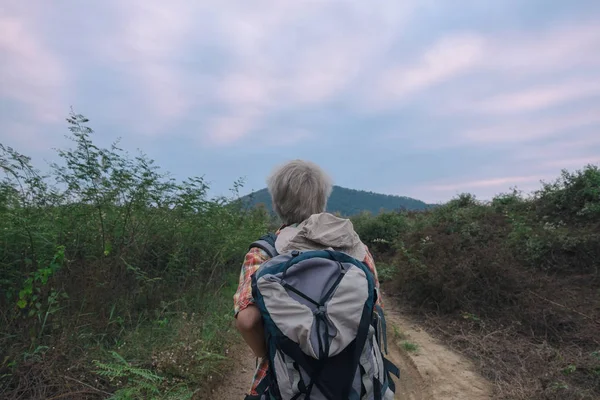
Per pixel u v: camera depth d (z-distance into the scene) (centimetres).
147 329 491
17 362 354
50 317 414
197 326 507
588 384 400
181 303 582
